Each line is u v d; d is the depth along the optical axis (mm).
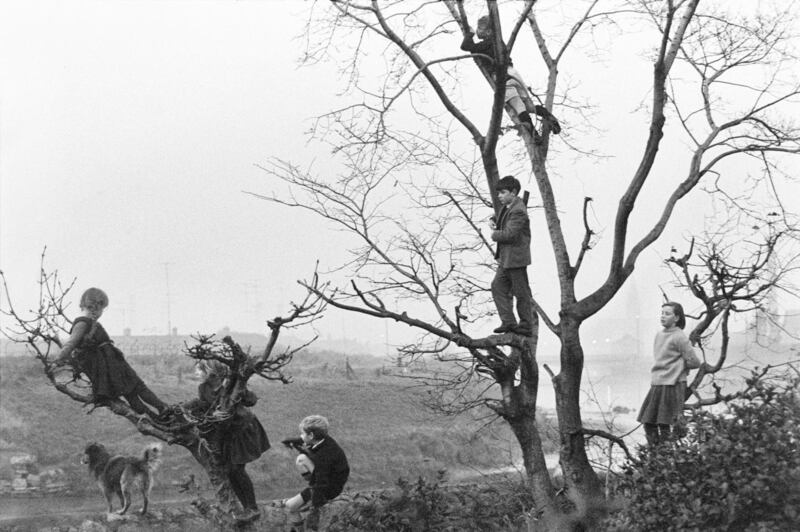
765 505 6691
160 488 22469
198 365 9938
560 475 11422
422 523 9734
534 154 9336
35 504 19547
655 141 9273
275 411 31766
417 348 9336
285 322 9172
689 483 6895
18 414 27516
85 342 9477
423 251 9117
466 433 28266
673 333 9078
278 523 9898
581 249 9469
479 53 8664
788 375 8266
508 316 8430
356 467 26406
